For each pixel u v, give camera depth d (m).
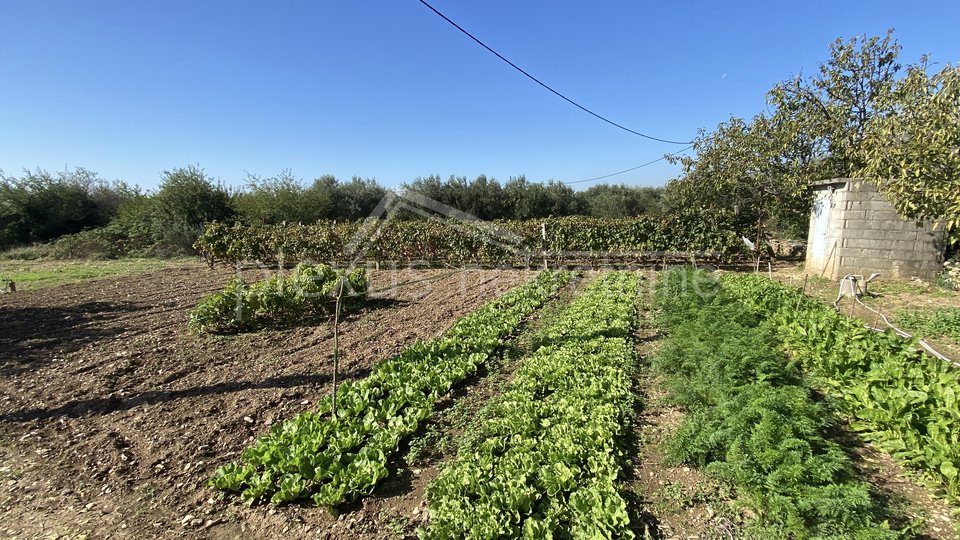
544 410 4.62
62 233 25.00
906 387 4.32
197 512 3.43
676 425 4.61
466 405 5.08
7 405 5.16
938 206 6.75
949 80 6.46
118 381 5.83
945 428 3.59
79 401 5.24
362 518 3.36
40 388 5.62
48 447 4.29
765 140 14.63
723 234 15.02
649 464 3.98
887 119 7.61
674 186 16.52
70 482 3.77
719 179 14.91
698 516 3.33
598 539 2.92
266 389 5.53
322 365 6.32
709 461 3.86
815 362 5.53
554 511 3.16
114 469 3.94
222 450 4.24
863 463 3.88
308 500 3.54
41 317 9.09
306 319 8.96
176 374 6.03
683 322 7.37
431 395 5.06
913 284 10.81
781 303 8.26
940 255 10.99
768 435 3.60
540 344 6.91
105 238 21.36
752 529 3.14
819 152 14.75
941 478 3.47
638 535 3.15
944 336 7.04
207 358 6.65
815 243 13.24
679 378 5.30
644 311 9.20
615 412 4.52
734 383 4.70
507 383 5.60
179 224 21.66
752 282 10.24
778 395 4.15
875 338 5.61
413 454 4.11
